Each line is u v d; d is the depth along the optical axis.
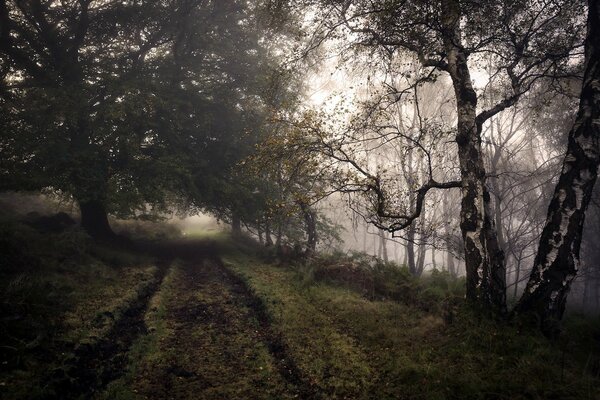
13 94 13.96
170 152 16.11
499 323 6.71
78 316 6.95
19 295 6.45
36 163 12.90
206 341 7.45
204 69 18.48
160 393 5.50
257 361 6.61
